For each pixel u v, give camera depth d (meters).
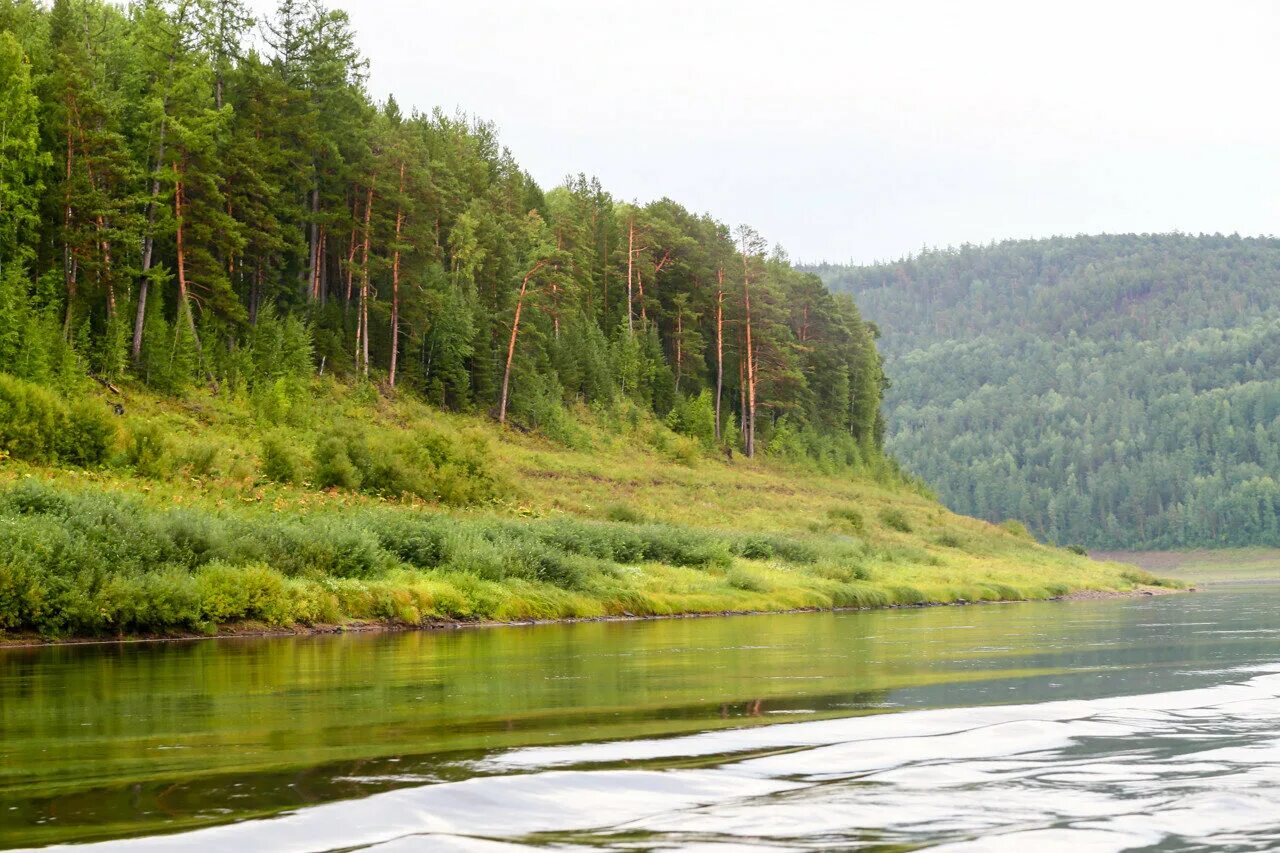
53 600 20.98
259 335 62.50
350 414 63.84
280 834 5.77
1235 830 6.04
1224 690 12.95
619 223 110.00
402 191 73.38
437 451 51.19
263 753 8.42
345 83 75.75
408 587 28.77
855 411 128.62
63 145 58.09
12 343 48.09
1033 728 9.79
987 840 5.79
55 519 23.52
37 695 12.54
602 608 33.34
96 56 67.88
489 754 8.34
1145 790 7.09
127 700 12.09
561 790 6.96
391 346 73.88
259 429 54.47
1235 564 193.62
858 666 16.77
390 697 12.40
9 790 6.94
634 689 13.32
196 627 23.09
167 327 57.56
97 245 55.97
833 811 6.45
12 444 35.78
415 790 6.88
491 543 35.69
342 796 6.71
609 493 66.75
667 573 40.72
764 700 12.12
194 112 60.28
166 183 60.22
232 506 36.31
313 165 72.62
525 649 20.25
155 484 37.31
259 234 62.72
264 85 67.75
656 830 5.95
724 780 7.34
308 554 28.33
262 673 15.27
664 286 110.62
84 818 6.13
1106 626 28.58
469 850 5.48
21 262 51.47
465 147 103.06
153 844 5.54
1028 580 60.69
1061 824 6.15
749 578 41.28
